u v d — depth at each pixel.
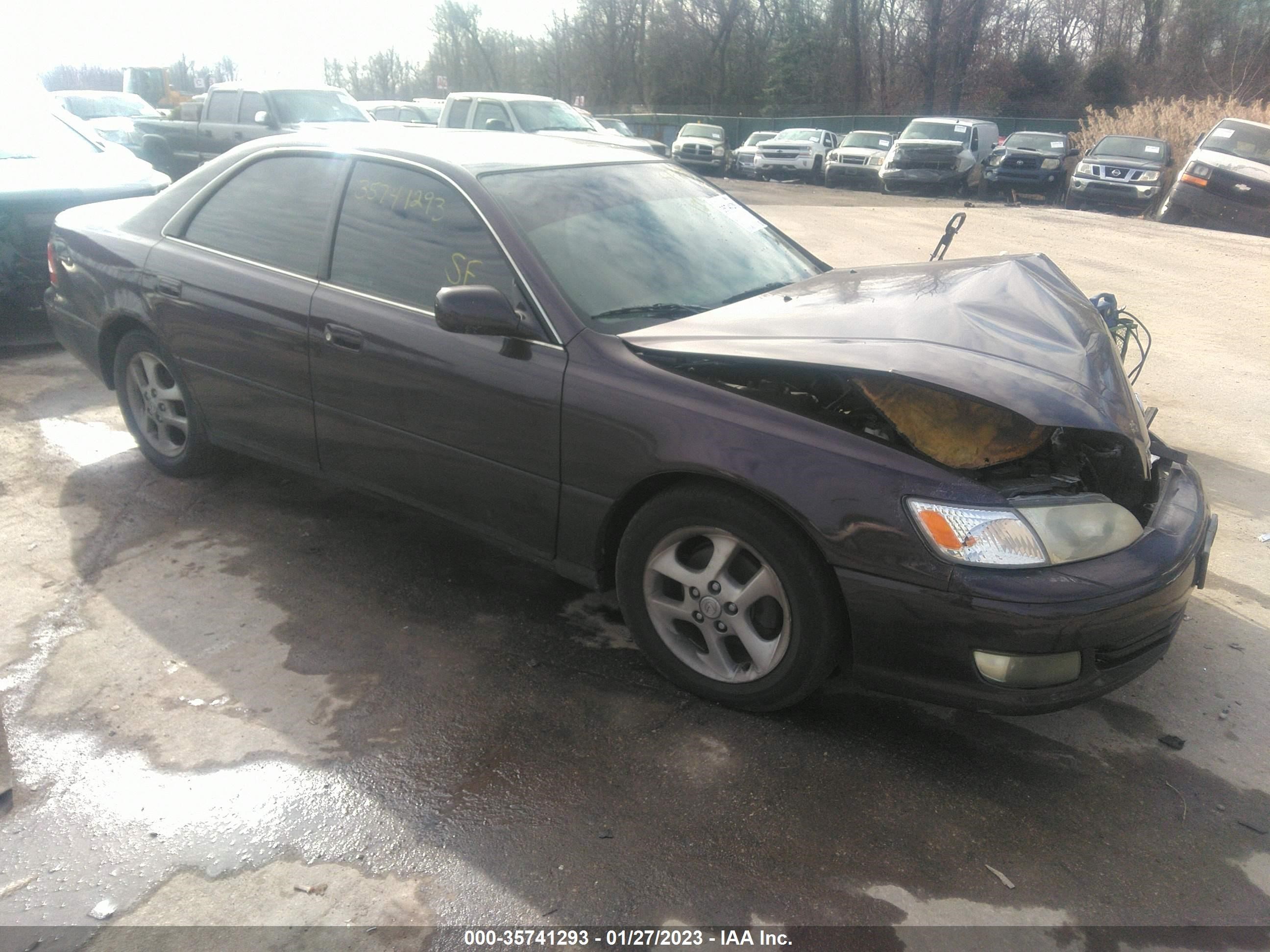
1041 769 2.68
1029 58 40.12
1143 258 11.72
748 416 2.62
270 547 3.80
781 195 20.98
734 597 2.73
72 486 4.28
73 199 6.06
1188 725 2.91
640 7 50.50
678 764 2.63
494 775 2.58
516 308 3.01
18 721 2.74
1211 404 6.12
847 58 45.09
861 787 2.57
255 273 3.65
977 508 2.41
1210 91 35.56
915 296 3.18
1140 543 2.56
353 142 3.61
